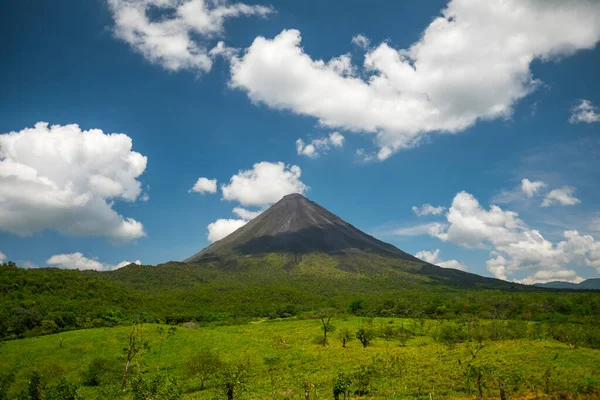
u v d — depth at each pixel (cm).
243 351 8175
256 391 5075
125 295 14338
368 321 11544
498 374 4675
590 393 3816
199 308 15712
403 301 16438
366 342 8650
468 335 8731
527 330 9031
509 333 8819
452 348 7400
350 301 17725
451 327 9375
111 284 15412
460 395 4044
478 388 3831
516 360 5816
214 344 8688
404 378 5047
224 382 4803
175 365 7338
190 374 6216
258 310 16312
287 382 5519
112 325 10638
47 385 6009
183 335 9281
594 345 7150
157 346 8412
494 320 10169
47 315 10038
